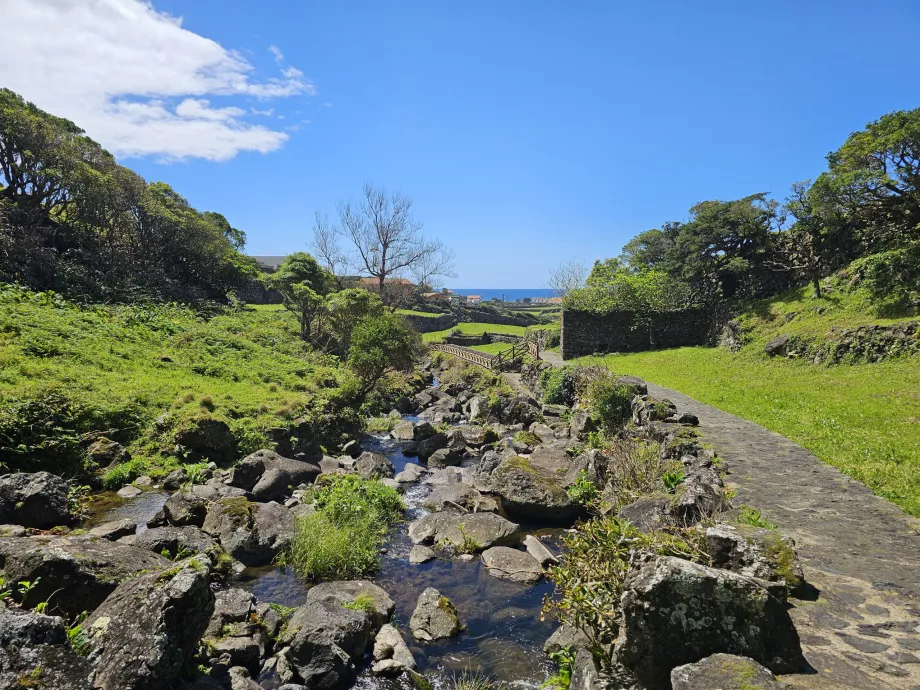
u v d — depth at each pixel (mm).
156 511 10992
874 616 4805
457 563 9625
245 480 12727
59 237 30609
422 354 40375
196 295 36781
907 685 3734
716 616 3865
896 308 20641
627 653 4059
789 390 17484
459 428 19094
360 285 45219
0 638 4047
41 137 28547
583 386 20156
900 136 20984
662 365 27406
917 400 13836
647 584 3996
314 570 8883
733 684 3301
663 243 42719
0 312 19109
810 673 3854
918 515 7375
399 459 17359
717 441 11688
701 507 6879
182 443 14117
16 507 9367
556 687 5555
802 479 9062
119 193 32656
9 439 11852
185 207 42875
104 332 21234
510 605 8172
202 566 5969
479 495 12148
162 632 5141
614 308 35344
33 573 6258
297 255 37875
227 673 5926
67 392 14344
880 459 9812
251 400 17844
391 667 6445
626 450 11328
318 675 6160
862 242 26422
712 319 33375
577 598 5055
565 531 10883
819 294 25938
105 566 6680
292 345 29188
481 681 6398
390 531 11070
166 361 20453
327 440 18156
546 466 13586
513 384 28688
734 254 33531
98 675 4754
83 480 12297
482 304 77125
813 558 6070
